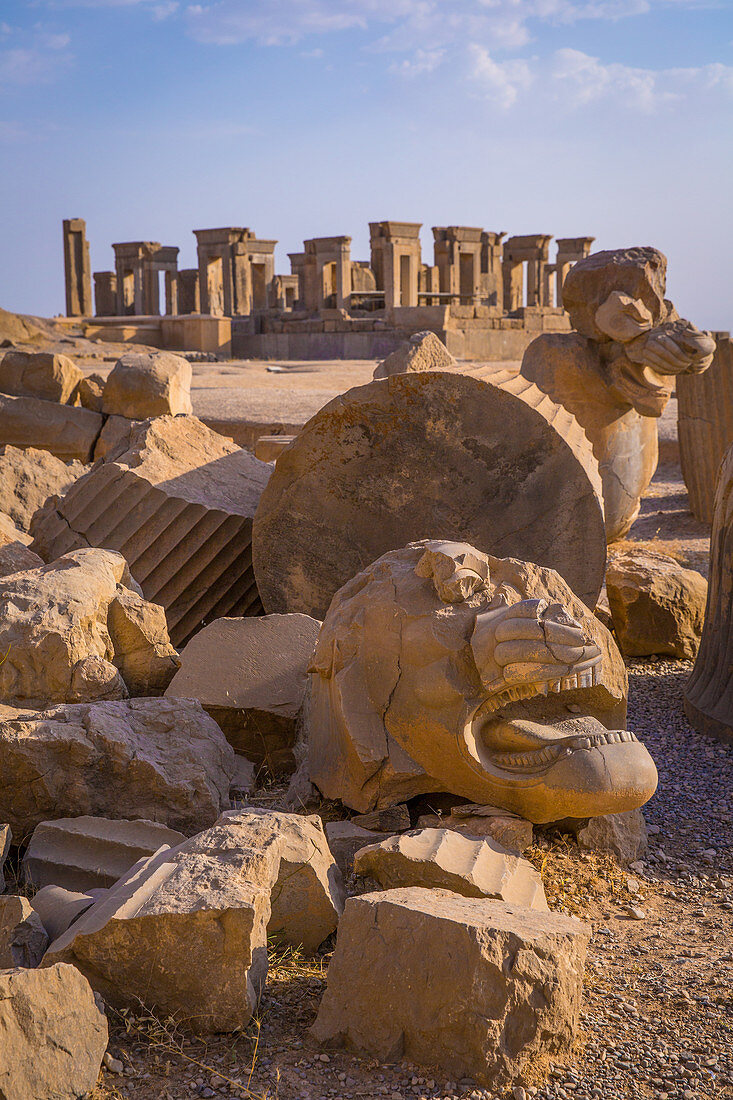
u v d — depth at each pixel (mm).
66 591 4547
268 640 4781
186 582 6285
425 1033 2691
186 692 4543
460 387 5332
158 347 35469
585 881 3764
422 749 3781
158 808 3789
